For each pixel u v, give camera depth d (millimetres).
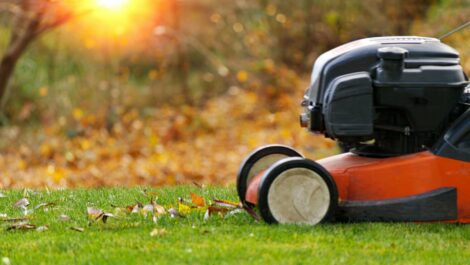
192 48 23438
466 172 6504
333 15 23375
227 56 23594
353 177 6637
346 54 6594
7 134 20484
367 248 5902
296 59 23719
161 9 22984
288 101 21484
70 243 6047
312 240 6062
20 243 6133
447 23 21375
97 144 19594
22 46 16906
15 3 17000
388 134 6734
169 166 17484
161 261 5582
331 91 6445
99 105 21500
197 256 5668
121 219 6871
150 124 20672
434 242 6066
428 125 6609
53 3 16703
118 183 16531
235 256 5680
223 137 19609
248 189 6844
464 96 6836
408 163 6559
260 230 6301
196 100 22156
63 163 18453
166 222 6715
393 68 6449
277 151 7105
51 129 20531
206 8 24109
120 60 22719
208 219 6773
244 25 23938
